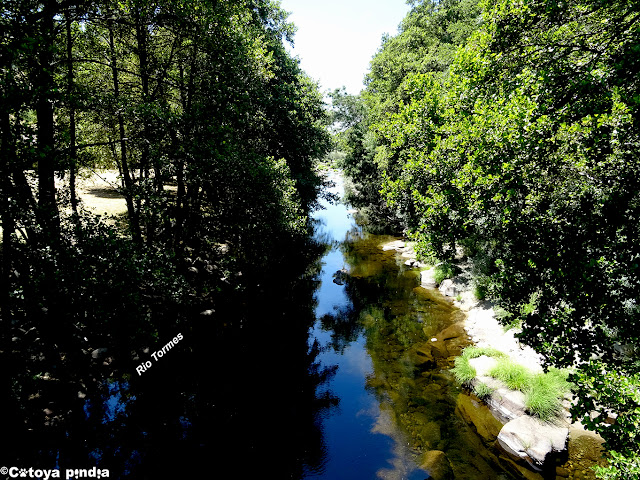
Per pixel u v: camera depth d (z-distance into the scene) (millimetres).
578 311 5574
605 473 4641
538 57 7547
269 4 21562
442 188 9984
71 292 6523
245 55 11773
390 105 25328
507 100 7875
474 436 8891
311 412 9930
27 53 5641
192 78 12102
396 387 11031
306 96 24875
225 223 12211
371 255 26562
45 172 7453
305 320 16094
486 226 7820
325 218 43469
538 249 5941
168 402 9797
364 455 8383
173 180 10805
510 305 6609
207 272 16234
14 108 5445
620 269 5223
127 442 8289
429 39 31141
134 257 7332
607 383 4992
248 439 8812
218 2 11289
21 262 6555
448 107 11906
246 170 11297
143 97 10062
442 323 15055
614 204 5277
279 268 22047
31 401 7969
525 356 11188
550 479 7484
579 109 6047
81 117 11828
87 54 11844
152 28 11188
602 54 6496
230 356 12469
